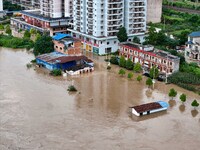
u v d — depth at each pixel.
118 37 147.88
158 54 129.25
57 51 146.75
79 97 106.69
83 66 130.50
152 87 116.31
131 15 151.50
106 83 118.62
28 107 98.94
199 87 115.69
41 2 182.62
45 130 87.19
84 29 155.38
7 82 116.12
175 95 106.88
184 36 157.00
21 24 189.50
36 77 122.06
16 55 145.75
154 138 85.19
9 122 90.44
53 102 102.62
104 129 88.62
